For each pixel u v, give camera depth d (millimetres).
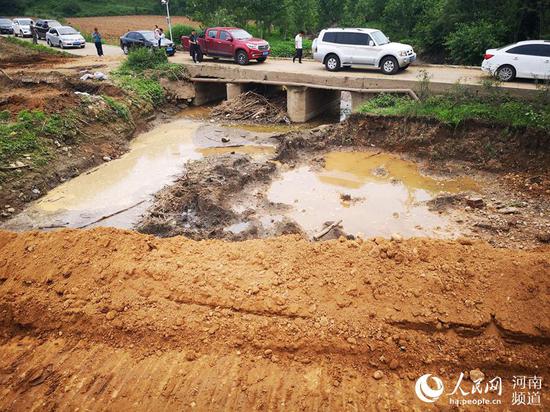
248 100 18719
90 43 31328
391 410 4820
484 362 5293
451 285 6051
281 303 5992
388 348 5438
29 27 32125
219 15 27703
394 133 13562
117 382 5285
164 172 12977
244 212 10312
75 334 6074
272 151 14250
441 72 17641
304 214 10242
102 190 11867
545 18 19188
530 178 10953
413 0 26484
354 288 6133
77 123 14031
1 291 6613
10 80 18625
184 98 19938
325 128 14805
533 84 14562
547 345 5371
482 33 19797
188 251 7469
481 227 9289
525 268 6117
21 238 7703
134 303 6215
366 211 10281
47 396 5180
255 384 5125
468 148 12297
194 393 5047
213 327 5805
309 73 17734
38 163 12070
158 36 23203
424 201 10602
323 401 4914
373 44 17391
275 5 30047
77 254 7113
